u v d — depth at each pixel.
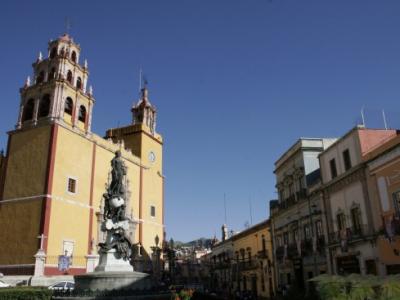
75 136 37.69
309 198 33.62
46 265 31.20
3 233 33.41
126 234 18.78
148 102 55.03
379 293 11.88
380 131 27.20
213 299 26.08
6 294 15.37
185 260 87.62
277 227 41.78
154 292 14.98
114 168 19.66
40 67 40.44
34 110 37.25
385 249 23.30
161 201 51.84
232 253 61.47
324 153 31.66
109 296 13.87
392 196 23.02
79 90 39.56
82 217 36.41
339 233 28.23
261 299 42.41
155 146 52.94
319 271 31.44
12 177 35.34
